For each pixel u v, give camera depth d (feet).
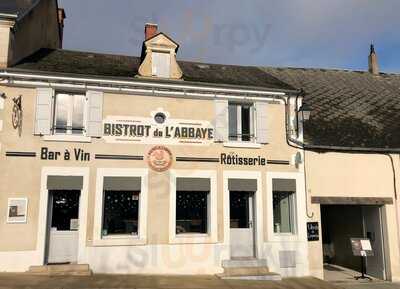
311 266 36.14
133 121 34.42
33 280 28.07
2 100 31.99
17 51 35.50
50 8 45.70
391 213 38.29
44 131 32.37
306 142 37.86
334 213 46.24
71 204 32.91
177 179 34.65
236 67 47.47
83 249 31.86
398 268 37.40
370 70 57.88
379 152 39.06
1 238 30.55
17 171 31.58
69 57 40.42
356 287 34.30
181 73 36.22
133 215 33.88
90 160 33.09
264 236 35.65
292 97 38.45
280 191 37.06
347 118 42.91
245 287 29.66
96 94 33.88
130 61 42.60
